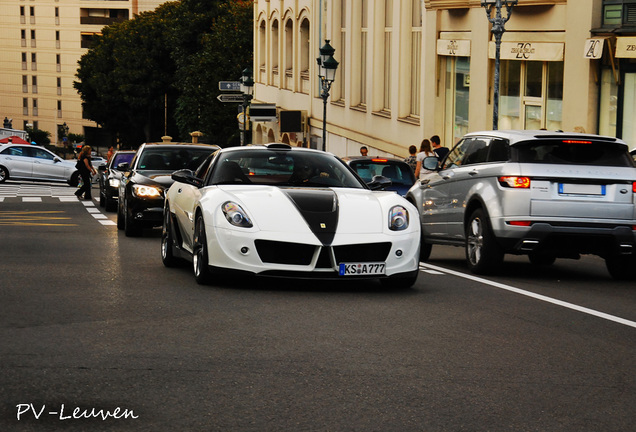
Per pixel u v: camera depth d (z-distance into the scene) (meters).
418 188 20.22
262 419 7.05
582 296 13.91
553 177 15.54
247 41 87.00
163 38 114.44
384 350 9.46
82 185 44.31
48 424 6.84
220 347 9.41
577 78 30.19
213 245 13.24
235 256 13.05
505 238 15.76
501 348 9.74
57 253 18.20
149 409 7.25
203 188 14.59
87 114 122.00
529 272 17.44
